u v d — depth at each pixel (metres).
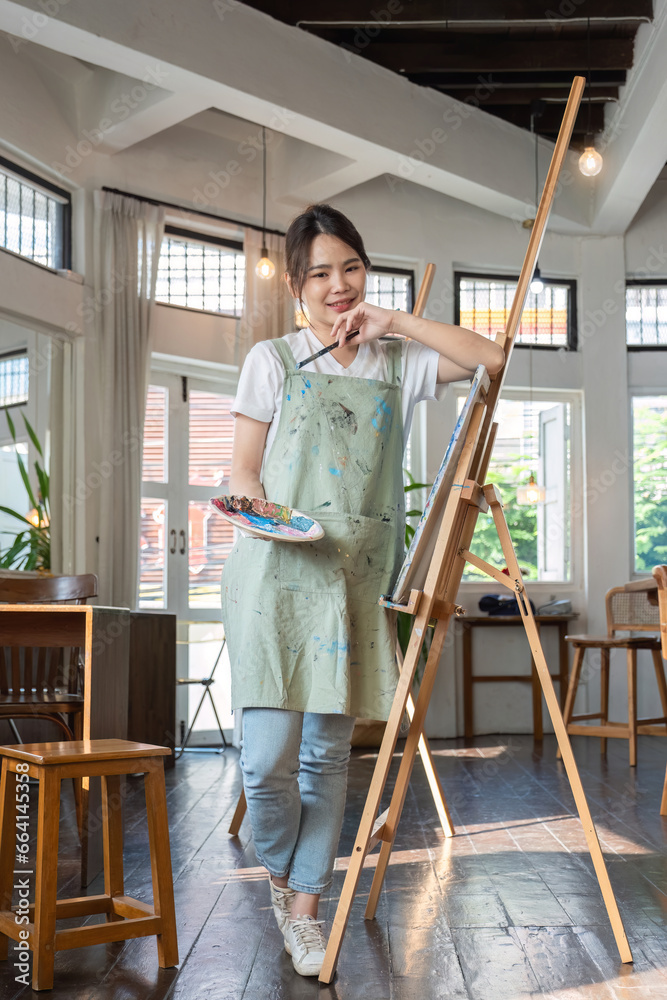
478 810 3.61
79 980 1.78
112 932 1.79
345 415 1.90
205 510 6.23
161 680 4.93
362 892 2.42
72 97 5.46
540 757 5.31
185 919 2.17
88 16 4.32
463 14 5.30
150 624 4.88
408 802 3.79
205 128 6.08
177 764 5.01
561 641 6.54
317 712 1.80
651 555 6.96
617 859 2.78
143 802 3.83
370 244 6.65
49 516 5.16
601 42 5.65
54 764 1.76
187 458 6.18
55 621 2.75
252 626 1.82
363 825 1.82
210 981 1.77
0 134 4.90
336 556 1.86
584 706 6.69
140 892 2.38
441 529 1.90
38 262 5.27
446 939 2.02
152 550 6.00
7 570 4.69
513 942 1.99
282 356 1.93
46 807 1.75
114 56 4.52
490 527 7.03
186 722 6.00
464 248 6.86
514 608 6.58
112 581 5.25
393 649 1.92
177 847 2.94
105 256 5.47
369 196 6.67
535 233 2.06
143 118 5.19
